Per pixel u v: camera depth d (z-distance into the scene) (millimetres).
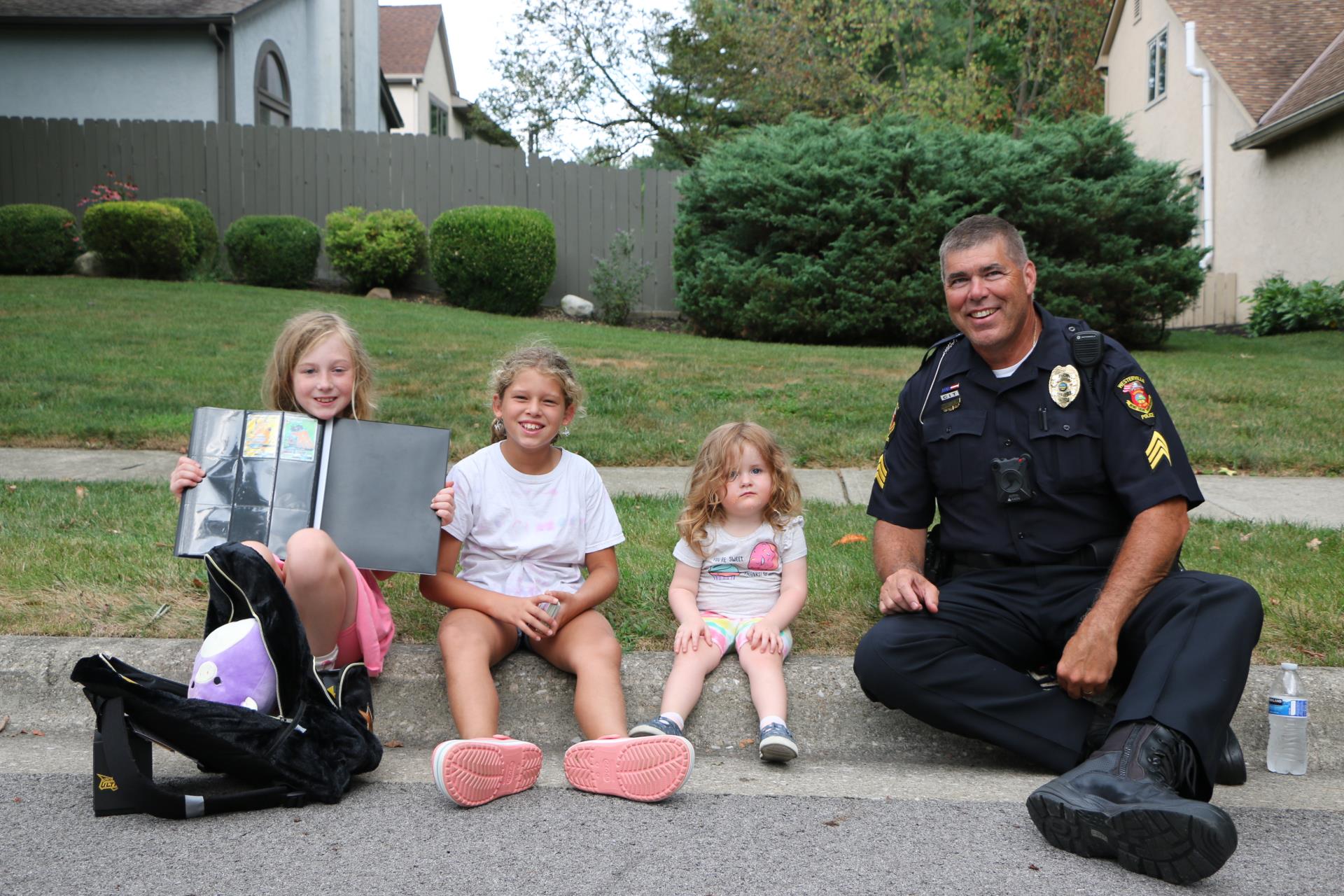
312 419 3033
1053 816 2232
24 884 2055
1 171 14945
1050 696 2783
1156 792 2199
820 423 7328
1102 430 2875
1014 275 2881
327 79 20219
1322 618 3420
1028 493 2924
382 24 33844
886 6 25406
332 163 15367
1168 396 8078
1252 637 2537
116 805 2365
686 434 6930
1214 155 17703
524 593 3141
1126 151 12500
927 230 11672
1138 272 11820
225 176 15266
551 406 3127
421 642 3346
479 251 13938
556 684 3111
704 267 12461
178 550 2869
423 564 2967
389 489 3000
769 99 25172
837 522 4797
